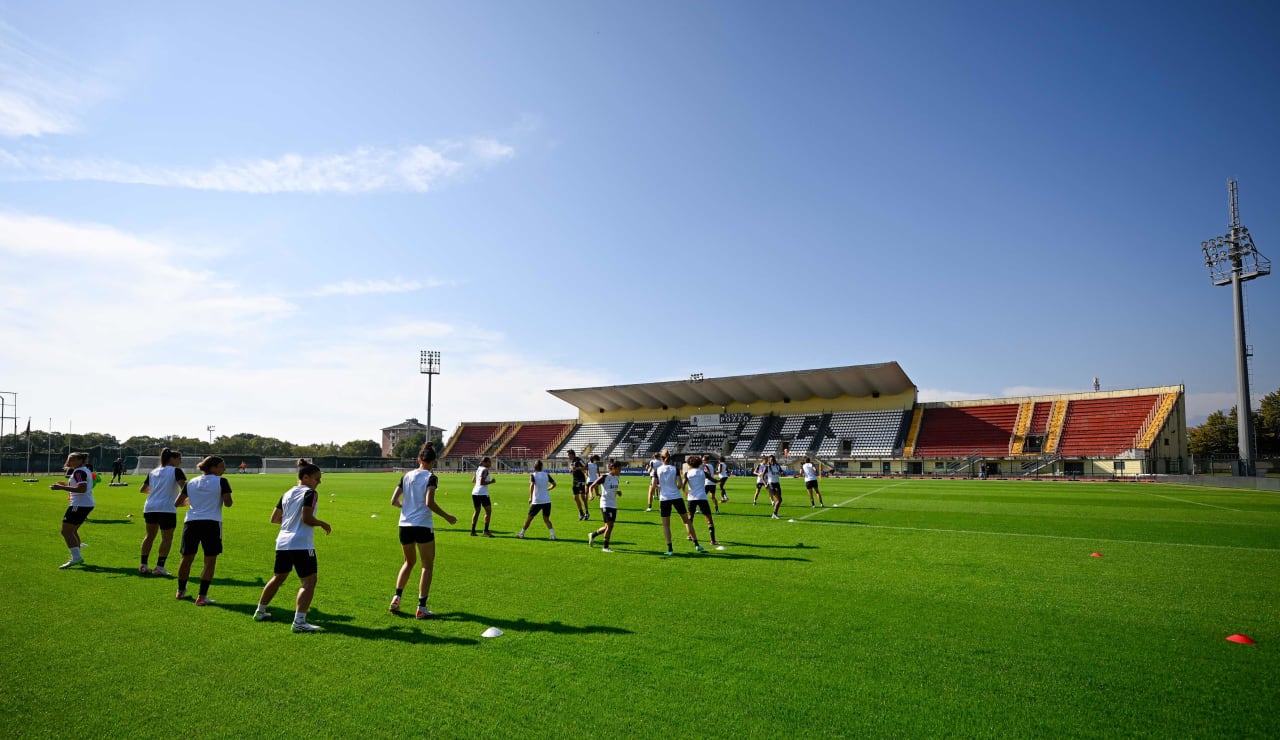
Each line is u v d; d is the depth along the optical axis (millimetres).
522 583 9203
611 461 12727
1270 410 66938
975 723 4555
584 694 5043
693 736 4332
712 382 70188
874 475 58031
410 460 84875
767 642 6355
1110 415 55844
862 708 4801
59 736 4312
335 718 4609
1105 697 5027
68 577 9477
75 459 10500
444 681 5309
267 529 15422
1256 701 4957
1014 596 8367
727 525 16750
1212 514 19594
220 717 4625
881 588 8852
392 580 9422
